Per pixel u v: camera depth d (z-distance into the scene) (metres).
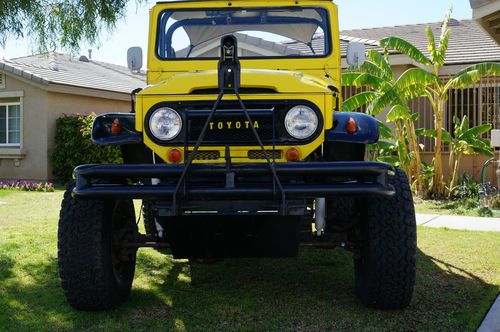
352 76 10.54
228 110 3.51
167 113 3.57
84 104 16.97
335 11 4.86
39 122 15.78
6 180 15.92
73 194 3.36
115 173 3.33
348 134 3.60
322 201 3.87
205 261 3.92
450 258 5.61
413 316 3.86
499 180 9.87
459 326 3.68
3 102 16.56
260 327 3.69
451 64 12.52
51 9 7.16
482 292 4.43
